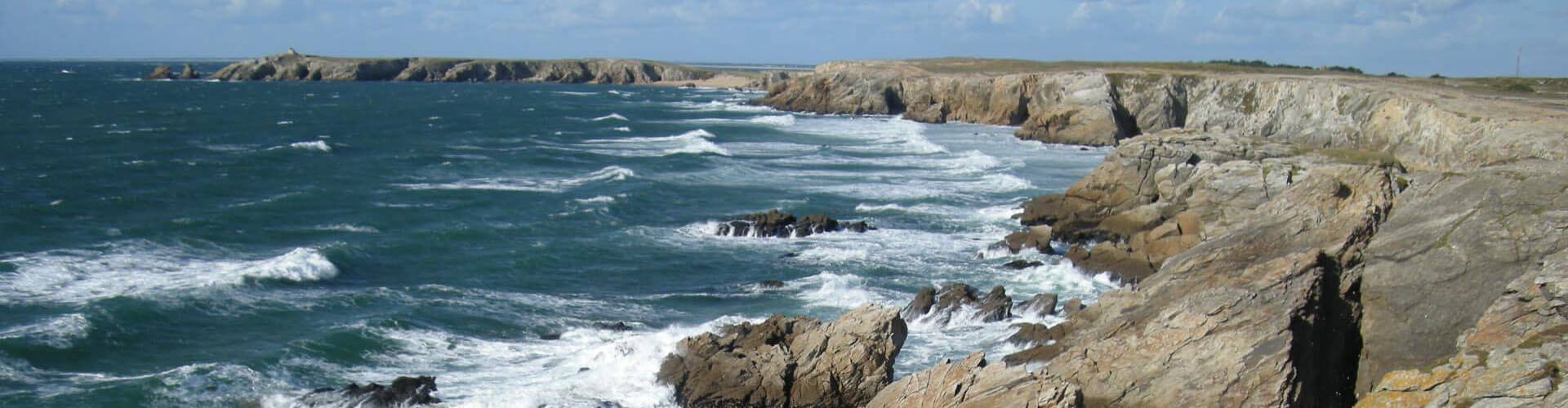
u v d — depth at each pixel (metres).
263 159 66.44
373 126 97.12
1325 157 45.66
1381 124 57.66
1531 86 77.94
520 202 52.12
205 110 116.38
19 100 130.75
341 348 28.50
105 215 45.69
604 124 103.88
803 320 26.58
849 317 24.98
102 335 28.98
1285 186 36.12
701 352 25.81
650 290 35.84
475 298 34.16
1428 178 24.02
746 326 27.34
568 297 34.78
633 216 48.94
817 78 128.38
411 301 33.41
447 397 25.20
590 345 29.22
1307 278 21.95
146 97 143.38
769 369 24.55
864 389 24.06
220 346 28.84
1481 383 16.66
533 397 24.89
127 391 25.19
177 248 40.12
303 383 26.30
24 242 40.03
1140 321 24.80
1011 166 66.75
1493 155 39.12
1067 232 43.31
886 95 118.19
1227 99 85.25
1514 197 21.73
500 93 176.38
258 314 31.55
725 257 40.69
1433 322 21.25
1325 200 25.28
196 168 61.44
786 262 39.72
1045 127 86.00
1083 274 36.84
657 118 114.44
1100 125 82.00
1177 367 20.95
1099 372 21.72
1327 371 21.98
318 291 34.28
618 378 25.80
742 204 52.47
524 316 32.25
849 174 63.50
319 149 72.94
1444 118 47.03
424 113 118.25
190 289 33.12
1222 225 36.41
